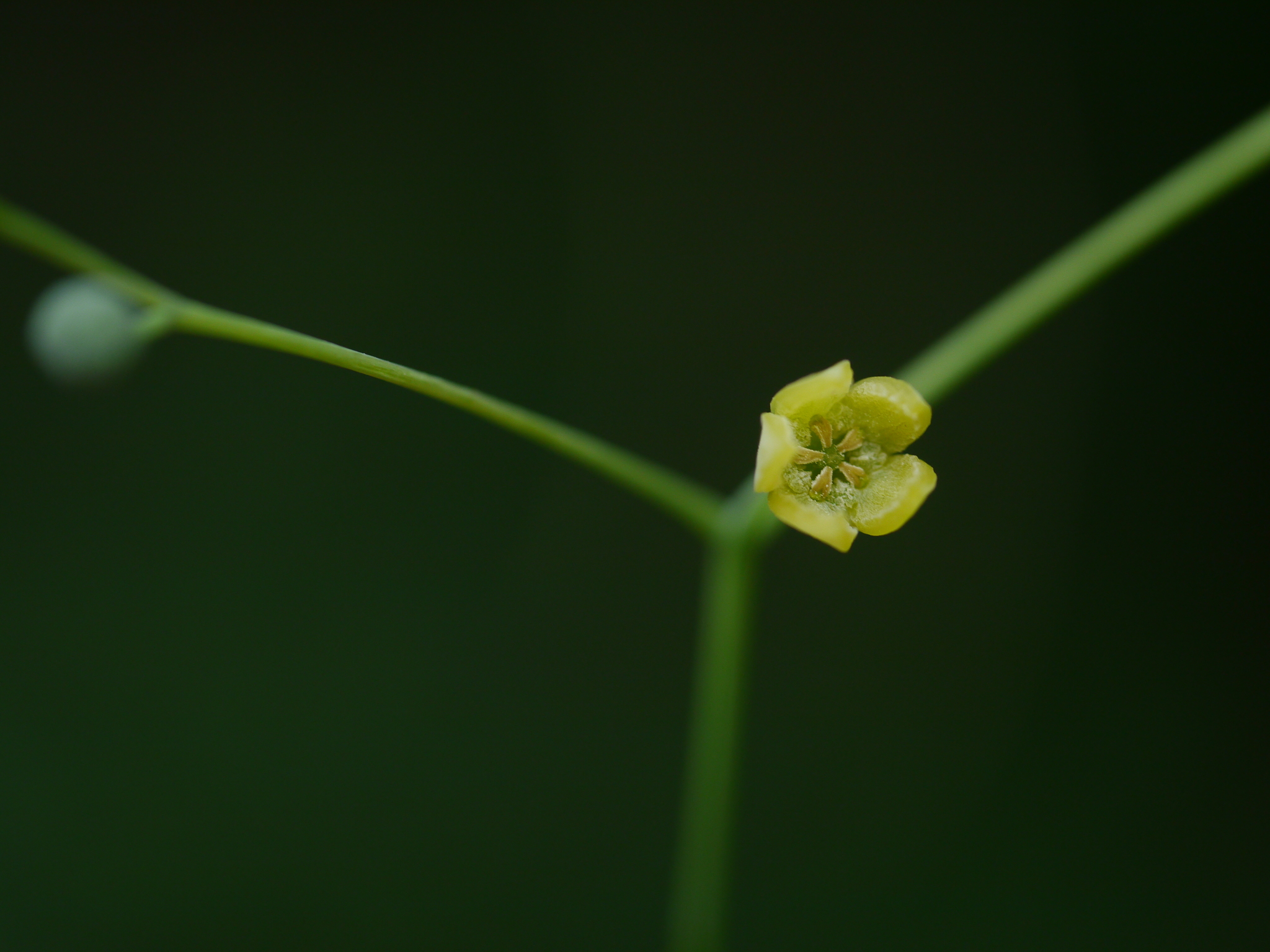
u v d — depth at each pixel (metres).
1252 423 0.22
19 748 0.21
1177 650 0.22
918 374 0.13
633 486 0.13
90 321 0.12
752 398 0.23
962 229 0.23
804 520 0.11
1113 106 0.22
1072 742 0.22
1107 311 0.22
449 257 0.23
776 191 0.23
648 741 0.22
